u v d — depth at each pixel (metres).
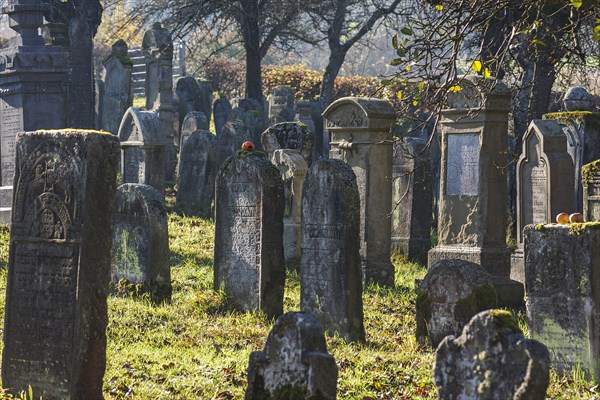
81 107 35.25
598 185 18.09
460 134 20.14
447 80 12.34
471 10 12.37
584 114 23.53
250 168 16.66
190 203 28.11
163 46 35.44
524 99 27.36
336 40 45.84
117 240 17.75
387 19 46.50
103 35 69.62
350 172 15.25
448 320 13.93
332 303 15.14
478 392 7.46
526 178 21.72
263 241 16.48
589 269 11.96
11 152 24.88
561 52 21.00
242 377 11.90
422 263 24.77
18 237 10.62
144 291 17.33
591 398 11.03
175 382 11.57
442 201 20.42
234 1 42.06
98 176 10.20
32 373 10.50
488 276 13.95
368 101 20.73
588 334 11.95
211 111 48.78
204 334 14.69
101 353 10.33
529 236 12.41
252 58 44.84
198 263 21.58
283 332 8.45
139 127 26.64
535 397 7.21
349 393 11.16
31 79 24.45
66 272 10.26
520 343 7.31
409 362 12.95
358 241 15.16
